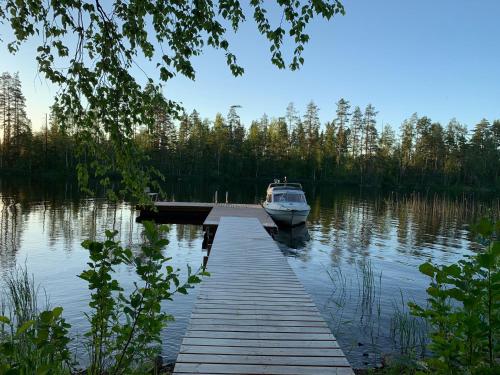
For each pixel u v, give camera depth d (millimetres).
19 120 53844
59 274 9984
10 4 3920
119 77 4043
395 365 5426
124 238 15188
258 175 68188
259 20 4238
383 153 71438
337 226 21016
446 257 13648
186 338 4723
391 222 22875
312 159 68312
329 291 9297
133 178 4324
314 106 71062
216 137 68125
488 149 70625
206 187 51344
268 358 4242
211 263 8977
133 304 2811
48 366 2545
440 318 2699
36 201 25984
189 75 4344
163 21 4262
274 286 7117
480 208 29672
